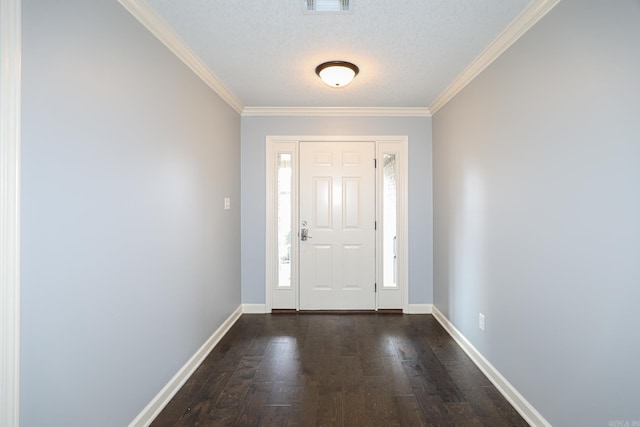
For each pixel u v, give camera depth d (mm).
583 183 1434
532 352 1797
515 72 1953
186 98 2285
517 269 1938
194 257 2418
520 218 1907
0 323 1044
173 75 2102
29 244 1136
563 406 1564
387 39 2125
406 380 2227
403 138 3605
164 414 1876
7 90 1060
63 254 1269
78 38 1338
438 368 2393
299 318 3484
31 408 1147
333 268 3686
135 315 1706
